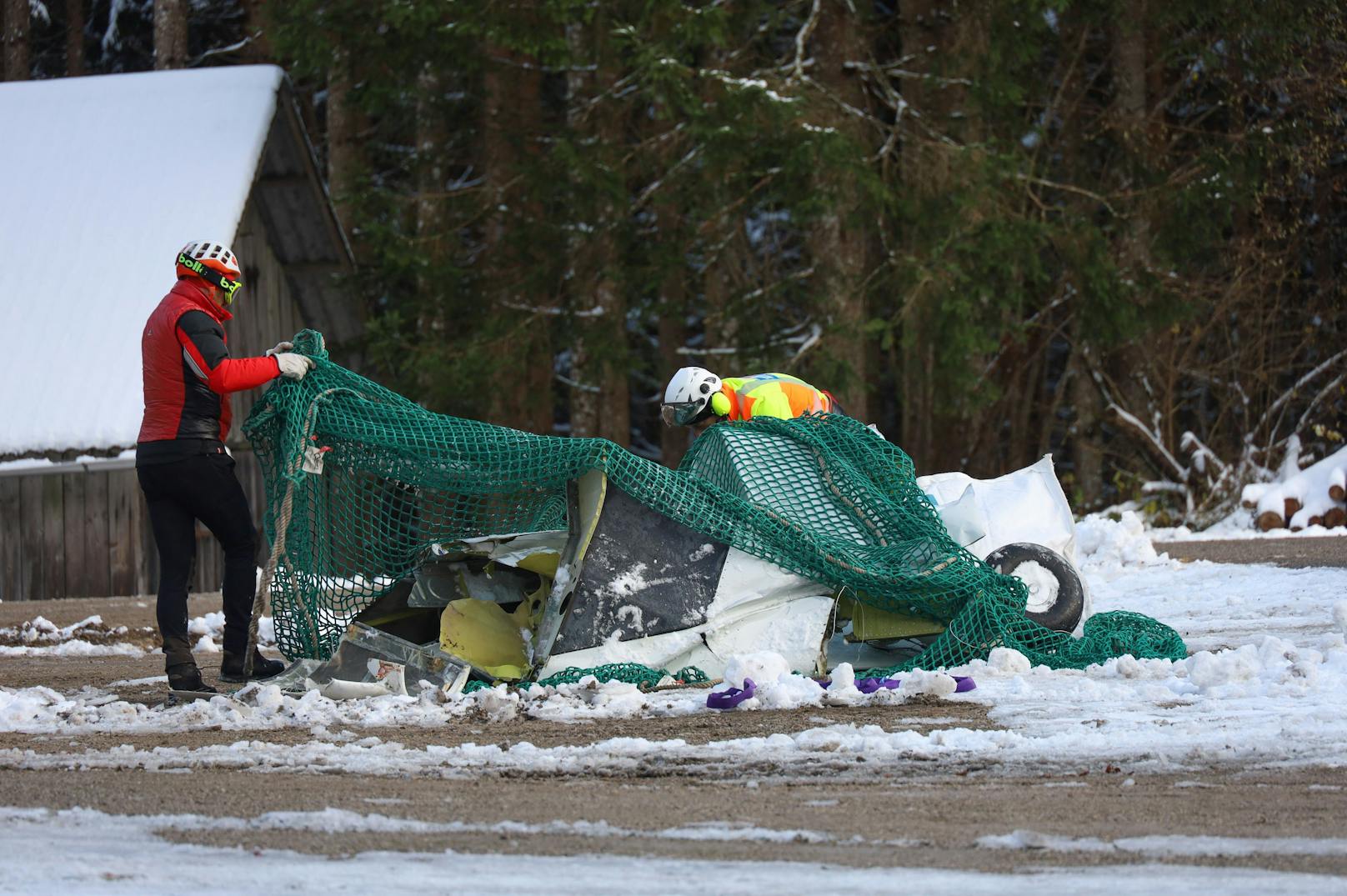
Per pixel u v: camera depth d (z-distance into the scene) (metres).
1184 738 19.86
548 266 92.50
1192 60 109.69
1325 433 95.12
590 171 87.62
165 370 27.67
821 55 94.88
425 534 29.52
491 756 20.19
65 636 44.56
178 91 85.62
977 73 89.94
